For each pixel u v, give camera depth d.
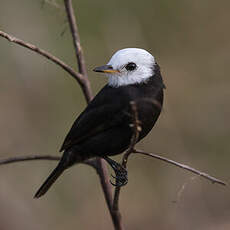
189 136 15.34
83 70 8.48
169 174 14.45
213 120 15.39
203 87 15.53
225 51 15.67
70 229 13.92
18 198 13.89
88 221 14.15
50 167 14.12
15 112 14.16
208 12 15.62
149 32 15.39
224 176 14.83
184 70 15.55
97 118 8.76
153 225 14.38
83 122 8.85
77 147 9.03
